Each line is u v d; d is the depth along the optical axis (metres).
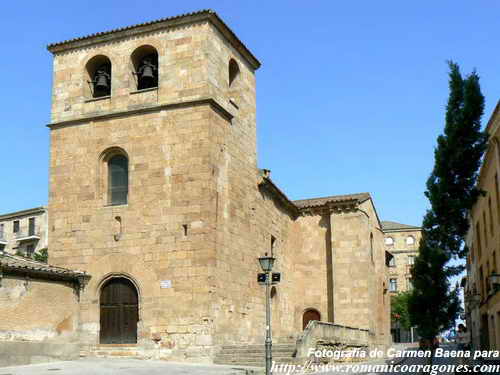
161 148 31.83
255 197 37.09
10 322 26.94
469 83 21.80
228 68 34.56
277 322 39.72
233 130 34.41
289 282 43.53
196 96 31.78
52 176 33.69
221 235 31.44
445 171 21.67
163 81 32.53
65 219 32.91
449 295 21.73
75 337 30.77
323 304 44.03
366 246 43.53
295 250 45.41
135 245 31.25
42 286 29.09
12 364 26.73
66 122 33.91
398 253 110.69
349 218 44.09
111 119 33.12
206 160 30.94
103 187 32.84
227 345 30.75
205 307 29.42
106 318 31.25
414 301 22.08
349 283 43.09
